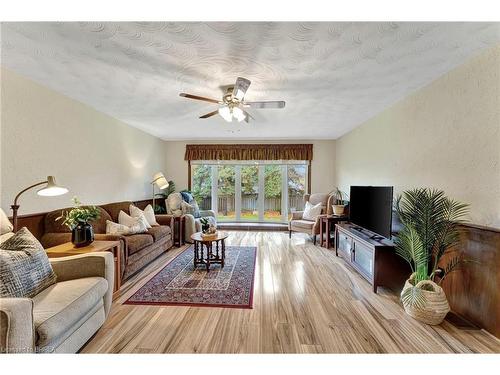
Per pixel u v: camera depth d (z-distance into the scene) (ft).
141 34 6.01
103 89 9.60
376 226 10.16
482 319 6.72
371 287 9.52
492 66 6.54
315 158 20.86
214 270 11.36
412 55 7.00
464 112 7.41
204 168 21.94
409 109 10.12
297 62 7.40
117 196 14.23
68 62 7.44
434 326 6.93
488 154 6.67
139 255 10.89
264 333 6.61
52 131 9.65
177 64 7.54
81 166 11.25
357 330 6.75
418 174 9.55
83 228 8.29
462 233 7.30
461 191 7.52
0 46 6.55
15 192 8.24
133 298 8.57
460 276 7.39
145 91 9.78
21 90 8.38
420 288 7.35
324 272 11.14
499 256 6.28
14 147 8.20
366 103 11.28
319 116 13.52
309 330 6.75
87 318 5.96
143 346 6.08
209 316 7.45
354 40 6.26
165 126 15.98
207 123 15.14
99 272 6.66
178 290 9.22
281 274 10.89
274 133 18.40
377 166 13.07
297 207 21.39
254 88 9.46
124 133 14.93
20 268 5.40
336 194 18.20
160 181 16.48
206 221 12.57
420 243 7.55
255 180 21.77
